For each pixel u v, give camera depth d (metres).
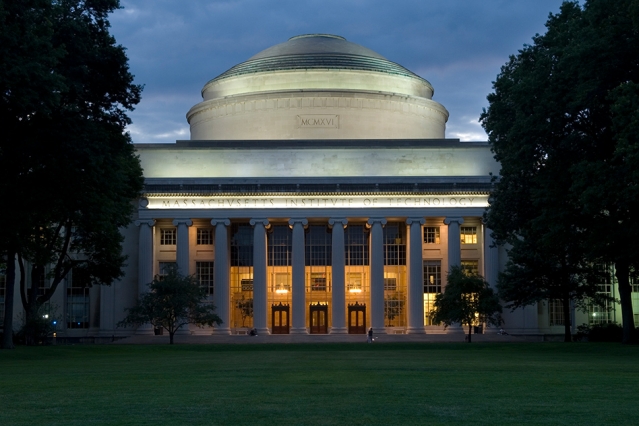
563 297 82.44
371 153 111.75
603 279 91.75
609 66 51.62
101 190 58.53
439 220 108.62
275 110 120.88
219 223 106.00
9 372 37.41
